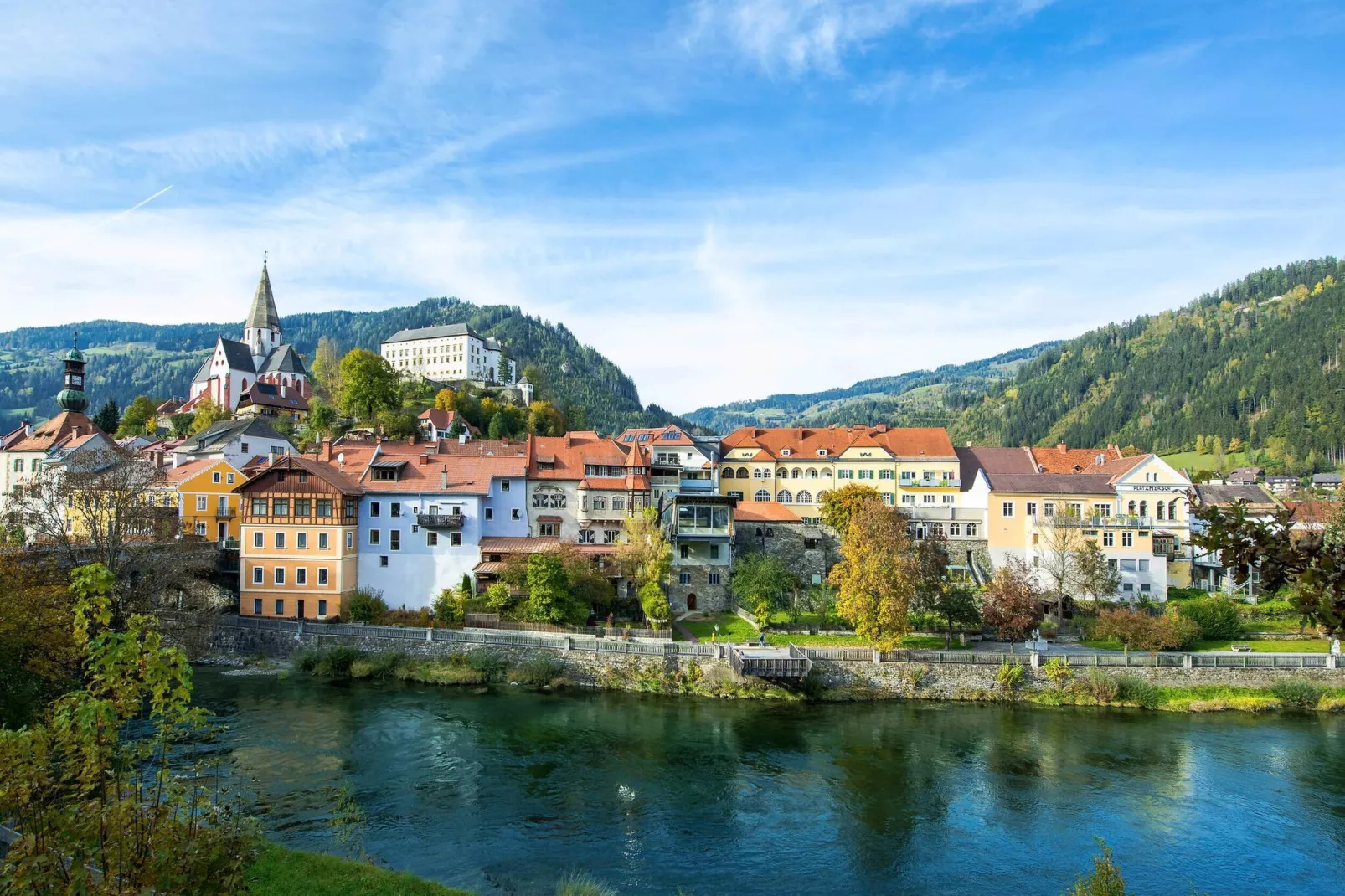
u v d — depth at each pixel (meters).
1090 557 79.88
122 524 60.72
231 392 174.88
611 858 36.97
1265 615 77.25
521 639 67.19
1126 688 61.66
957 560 92.06
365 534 78.44
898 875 36.16
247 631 72.19
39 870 15.38
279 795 42.41
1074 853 38.53
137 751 17.56
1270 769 49.06
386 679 65.75
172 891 16.48
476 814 41.03
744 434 111.75
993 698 62.66
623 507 85.75
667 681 63.88
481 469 83.44
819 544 90.38
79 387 105.44
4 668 36.66
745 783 45.81
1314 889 35.88
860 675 63.44
